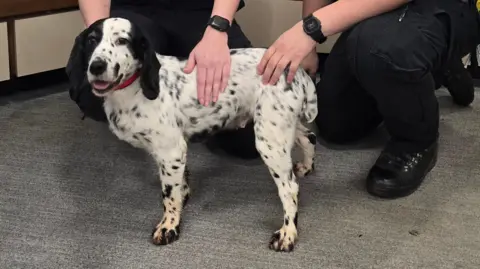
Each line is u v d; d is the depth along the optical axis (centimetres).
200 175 185
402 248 154
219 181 182
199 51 146
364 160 195
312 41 152
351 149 202
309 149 181
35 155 193
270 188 179
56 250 151
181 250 152
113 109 150
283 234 153
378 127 215
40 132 207
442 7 159
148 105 147
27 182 179
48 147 198
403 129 174
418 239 157
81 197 173
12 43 219
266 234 159
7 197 171
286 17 239
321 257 150
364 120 200
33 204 169
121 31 139
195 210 168
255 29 245
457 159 195
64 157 193
